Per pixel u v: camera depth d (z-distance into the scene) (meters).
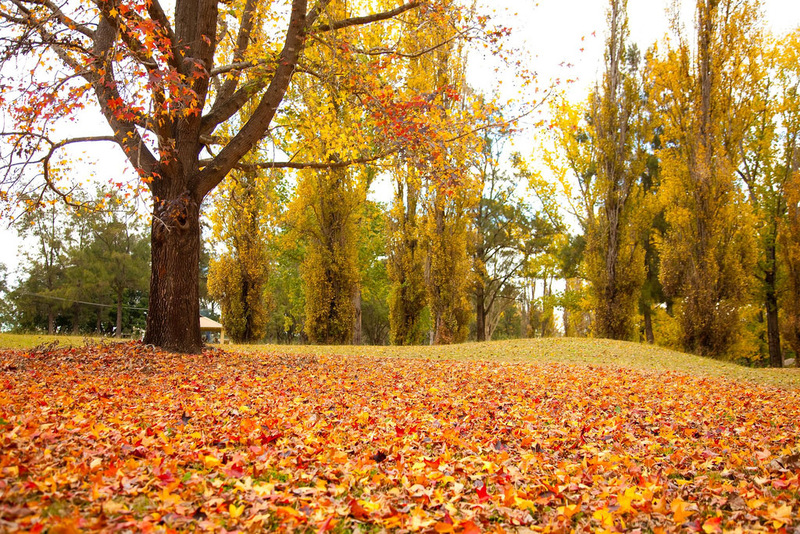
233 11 11.09
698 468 4.22
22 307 34.91
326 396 6.93
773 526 2.75
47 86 7.49
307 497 2.97
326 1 10.04
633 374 12.16
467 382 9.13
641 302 28.61
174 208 9.81
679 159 22.05
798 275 21.05
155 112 8.30
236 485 3.00
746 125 21.92
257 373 8.77
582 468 4.02
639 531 2.74
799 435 5.58
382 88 10.12
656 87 22.20
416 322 24.31
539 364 13.80
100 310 36.88
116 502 2.61
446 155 9.80
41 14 8.66
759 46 21.81
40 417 4.34
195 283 10.51
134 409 5.29
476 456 4.25
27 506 2.37
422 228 23.73
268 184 12.94
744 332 24.42
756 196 25.83
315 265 21.88
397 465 3.72
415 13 11.32
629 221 22.62
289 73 10.02
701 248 20.91
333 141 11.45
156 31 7.61
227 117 10.80
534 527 2.75
